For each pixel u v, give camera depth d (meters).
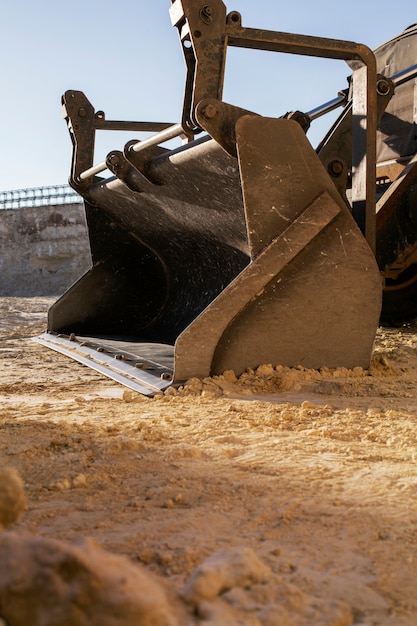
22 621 1.50
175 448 3.69
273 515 2.65
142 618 1.51
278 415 4.63
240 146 5.95
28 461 3.37
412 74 8.35
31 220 35.03
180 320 9.20
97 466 3.26
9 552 1.57
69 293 9.92
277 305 6.07
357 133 6.77
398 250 8.73
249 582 1.93
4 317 14.80
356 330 6.29
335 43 6.47
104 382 6.50
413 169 8.75
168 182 7.68
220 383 5.77
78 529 2.50
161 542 2.36
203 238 8.30
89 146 9.71
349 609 1.91
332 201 6.09
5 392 5.96
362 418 4.57
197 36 5.92
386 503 2.80
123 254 9.90
